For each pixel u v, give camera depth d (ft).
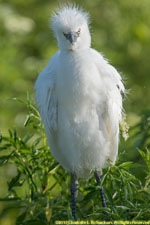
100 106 26.81
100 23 54.90
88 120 26.89
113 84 26.58
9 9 55.36
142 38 53.88
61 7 28.96
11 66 49.90
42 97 27.30
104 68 26.25
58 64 26.02
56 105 27.25
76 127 27.02
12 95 47.83
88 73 25.44
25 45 53.83
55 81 26.73
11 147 30.66
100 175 28.84
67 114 26.84
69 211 24.95
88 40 25.59
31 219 26.71
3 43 52.16
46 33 55.06
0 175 39.55
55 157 28.45
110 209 24.84
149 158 25.48
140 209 24.43
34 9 57.82
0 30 53.31
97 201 27.99
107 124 27.43
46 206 26.81
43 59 51.06
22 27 53.93
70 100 26.16
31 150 28.12
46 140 30.01
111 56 49.88
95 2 55.52
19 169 27.55
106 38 53.83
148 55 52.95
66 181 29.43
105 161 28.35
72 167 28.50
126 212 25.41
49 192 27.43
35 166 28.14
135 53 52.85
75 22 25.00
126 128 28.96
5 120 45.21
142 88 46.03
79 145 27.55
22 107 46.42
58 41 25.75
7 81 48.24
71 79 25.57
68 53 25.46
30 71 50.29
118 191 25.91
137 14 55.67
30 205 27.71
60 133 27.68
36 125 29.14
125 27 54.70
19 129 44.19
